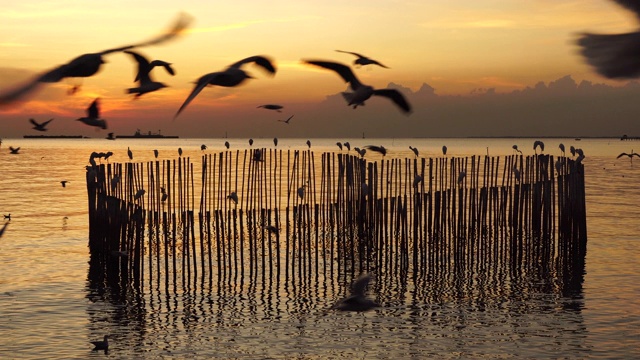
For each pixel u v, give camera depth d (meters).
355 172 38.34
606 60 5.76
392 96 11.96
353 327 26.97
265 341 25.41
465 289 32.88
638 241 44.53
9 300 30.11
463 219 36.72
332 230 35.56
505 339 25.56
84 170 117.25
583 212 42.53
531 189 40.59
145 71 11.55
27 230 48.59
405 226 35.53
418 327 27.00
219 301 30.45
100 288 32.41
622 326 26.95
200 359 23.59
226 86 9.77
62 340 25.20
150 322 27.59
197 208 56.31
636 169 118.44
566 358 23.56
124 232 33.94
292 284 33.19
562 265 38.09
